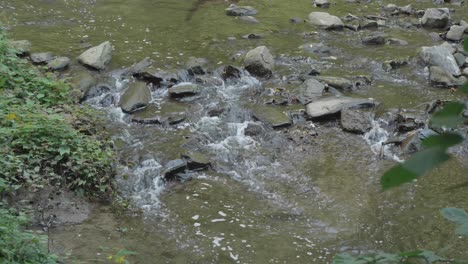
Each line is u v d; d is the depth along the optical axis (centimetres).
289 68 1066
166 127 876
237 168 802
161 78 982
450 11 1427
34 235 562
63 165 713
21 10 1280
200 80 1002
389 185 135
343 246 648
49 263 534
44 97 859
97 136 815
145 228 669
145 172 768
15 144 710
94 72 1000
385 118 903
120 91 952
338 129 896
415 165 134
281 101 950
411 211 710
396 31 1283
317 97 963
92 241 635
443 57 1079
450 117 136
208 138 858
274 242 653
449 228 674
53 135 735
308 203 731
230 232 669
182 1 1444
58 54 1048
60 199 688
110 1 1400
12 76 891
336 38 1228
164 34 1195
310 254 634
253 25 1284
